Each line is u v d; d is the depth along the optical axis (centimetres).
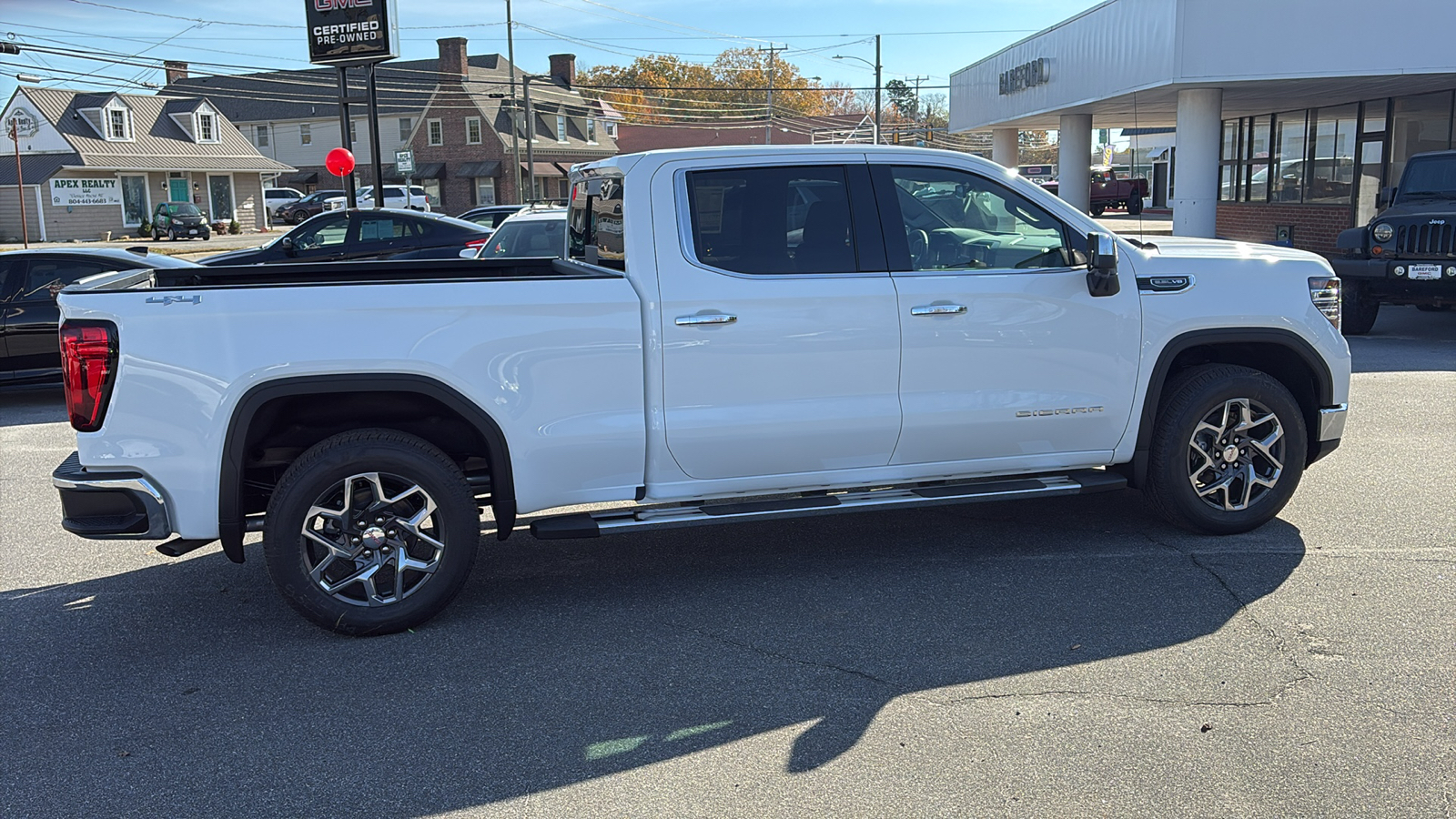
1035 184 518
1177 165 1977
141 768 354
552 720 381
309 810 328
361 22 2214
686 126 8344
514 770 348
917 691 396
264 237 5150
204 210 5372
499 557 563
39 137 4775
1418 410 856
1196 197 1958
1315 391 559
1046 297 507
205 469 435
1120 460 537
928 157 504
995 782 332
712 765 347
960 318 496
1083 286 513
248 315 434
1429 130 1978
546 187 6769
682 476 483
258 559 571
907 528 593
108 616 490
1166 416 538
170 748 367
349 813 326
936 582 505
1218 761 341
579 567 544
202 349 431
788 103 10069
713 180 481
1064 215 518
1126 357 523
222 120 5500
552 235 1159
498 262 562
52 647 455
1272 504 555
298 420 484
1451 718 363
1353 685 388
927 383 498
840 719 376
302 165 6994
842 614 470
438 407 480
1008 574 513
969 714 376
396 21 2234
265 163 5578
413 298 445
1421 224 1199
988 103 3011
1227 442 547
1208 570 509
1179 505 545
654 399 472
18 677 426
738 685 404
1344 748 346
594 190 536
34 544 603
